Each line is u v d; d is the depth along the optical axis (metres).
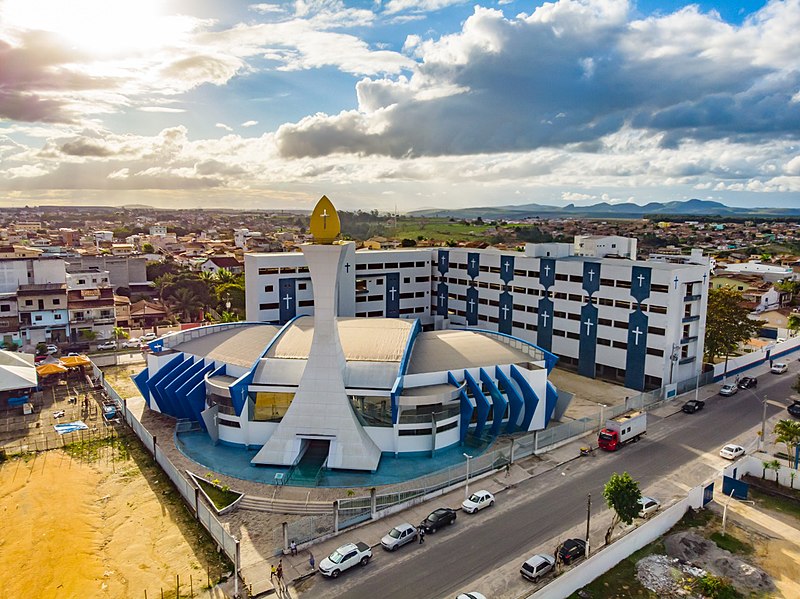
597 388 74.31
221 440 56.00
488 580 34.38
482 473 48.72
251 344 63.88
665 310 69.88
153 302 129.38
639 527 38.03
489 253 93.69
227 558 36.81
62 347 94.69
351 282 92.00
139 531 40.50
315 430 51.03
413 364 58.03
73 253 148.75
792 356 94.31
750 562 36.62
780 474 47.31
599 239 109.56
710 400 70.12
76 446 55.94
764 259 197.50
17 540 39.84
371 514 41.34
